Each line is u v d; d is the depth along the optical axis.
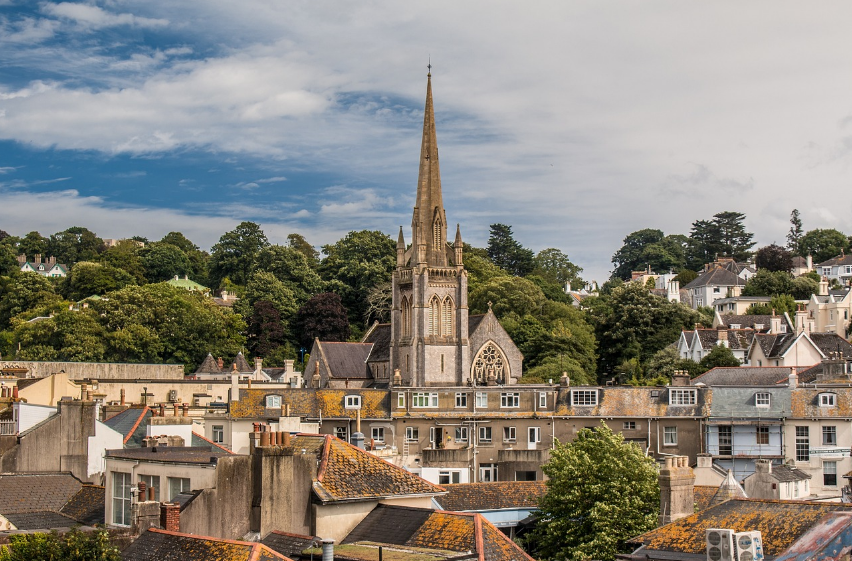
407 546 59.72
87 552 57.72
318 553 56.59
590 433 95.81
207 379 189.12
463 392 161.38
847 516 53.22
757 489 117.19
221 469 61.47
